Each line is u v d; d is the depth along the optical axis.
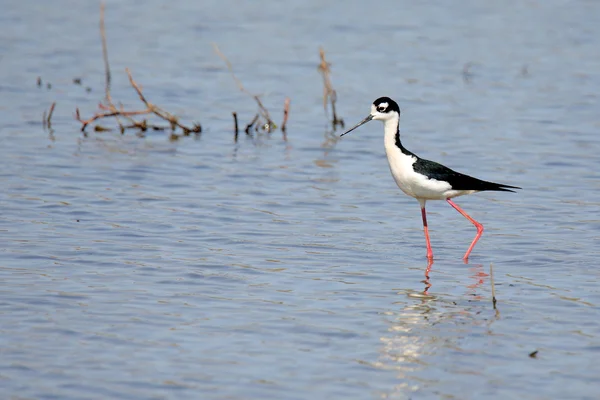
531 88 22.62
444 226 14.04
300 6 31.09
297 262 12.23
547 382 8.77
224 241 13.02
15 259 11.99
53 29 27.73
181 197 15.12
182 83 22.83
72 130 19.08
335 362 9.20
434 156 17.72
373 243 13.16
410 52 25.78
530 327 10.09
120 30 27.84
